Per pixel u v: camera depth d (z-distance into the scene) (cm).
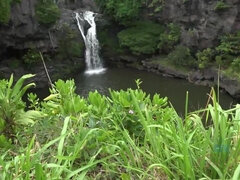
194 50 2247
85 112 306
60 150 223
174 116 286
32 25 2052
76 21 2611
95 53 2595
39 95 1966
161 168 242
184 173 221
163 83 2114
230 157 225
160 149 243
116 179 247
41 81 2114
